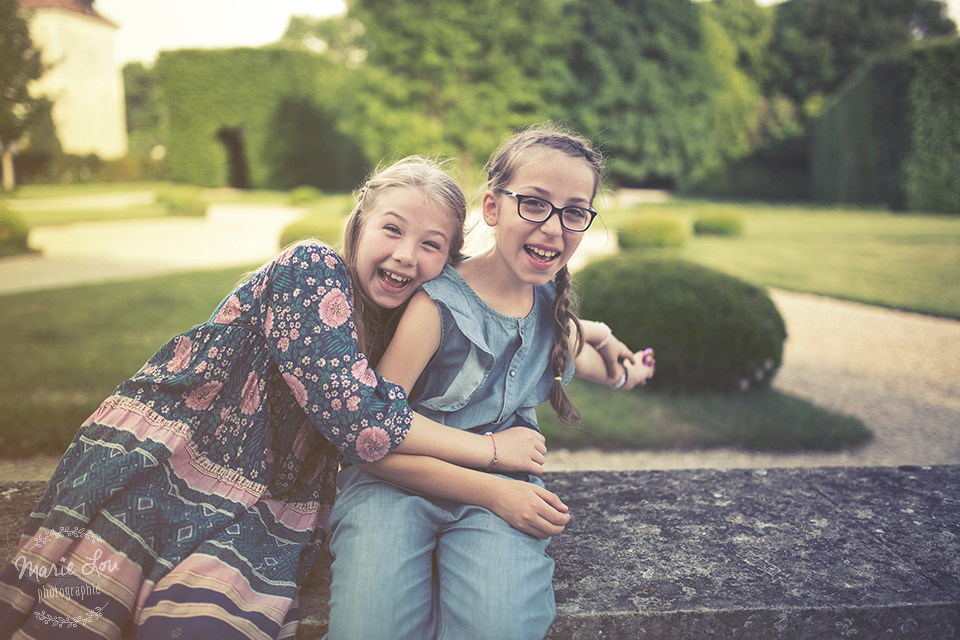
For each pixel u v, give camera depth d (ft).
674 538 5.74
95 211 59.62
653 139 91.97
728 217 46.93
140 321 20.90
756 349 14.88
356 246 5.15
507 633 4.15
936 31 109.50
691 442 12.55
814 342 20.54
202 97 92.63
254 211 65.98
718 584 5.05
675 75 91.15
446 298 4.99
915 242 40.70
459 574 4.44
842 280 29.58
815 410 14.14
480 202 5.59
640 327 14.96
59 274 31.14
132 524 4.28
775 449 12.56
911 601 4.90
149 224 53.62
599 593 4.88
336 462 5.61
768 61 106.32
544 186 4.86
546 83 82.99
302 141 95.86
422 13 74.74
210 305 23.57
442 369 5.19
